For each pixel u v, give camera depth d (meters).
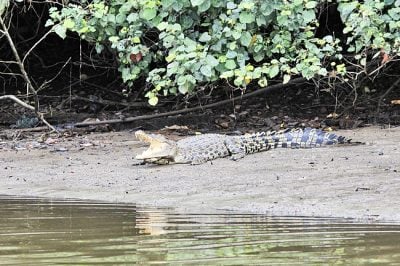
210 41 19.31
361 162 14.60
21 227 9.28
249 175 14.06
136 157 15.90
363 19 18.58
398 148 16.08
